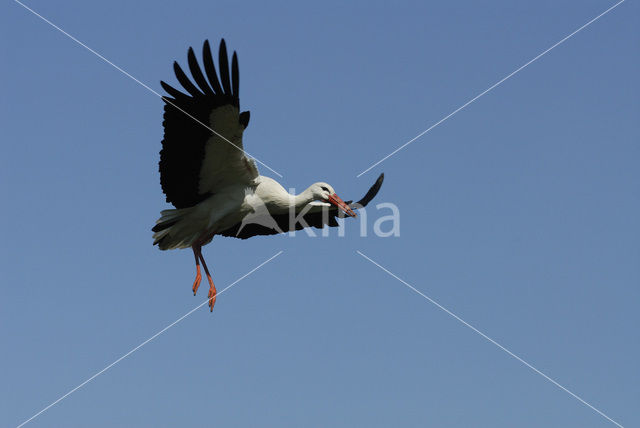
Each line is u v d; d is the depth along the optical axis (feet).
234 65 45.21
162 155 48.32
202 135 47.78
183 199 50.34
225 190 51.08
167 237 51.80
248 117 46.62
